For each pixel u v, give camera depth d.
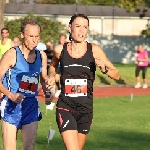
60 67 9.15
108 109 21.14
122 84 34.09
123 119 18.36
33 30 9.20
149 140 14.42
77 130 9.16
